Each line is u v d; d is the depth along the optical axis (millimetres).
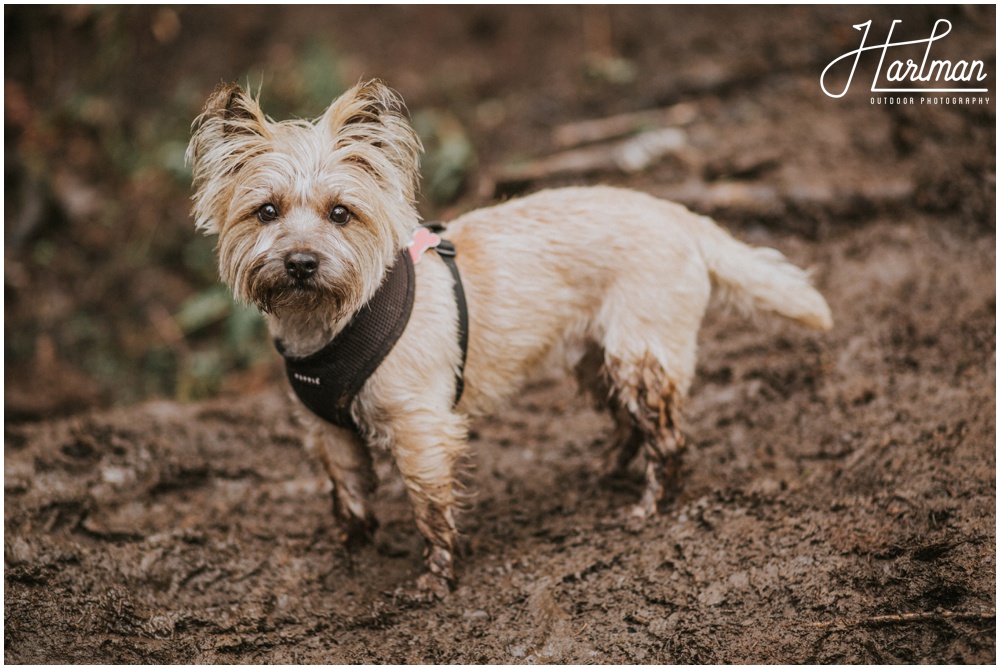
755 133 6426
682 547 3395
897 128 5895
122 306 7527
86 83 8742
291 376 3270
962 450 3596
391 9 8914
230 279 3115
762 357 4730
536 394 4938
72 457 4418
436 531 3361
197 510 4090
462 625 3199
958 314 4555
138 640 3203
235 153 3059
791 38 7387
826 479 3664
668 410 3576
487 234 3508
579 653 2988
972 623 2779
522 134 7699
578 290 3541
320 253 2869
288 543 3814
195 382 6656
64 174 8172
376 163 3066
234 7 8953
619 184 6250
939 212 5305
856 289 4973
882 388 4199
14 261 7559
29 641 3141
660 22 8383
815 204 5512
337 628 3270
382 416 3225
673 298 3512
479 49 8703
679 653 2912
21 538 3604
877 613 2916
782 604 3031
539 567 3461
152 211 7918
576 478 4113
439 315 3230
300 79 8320
